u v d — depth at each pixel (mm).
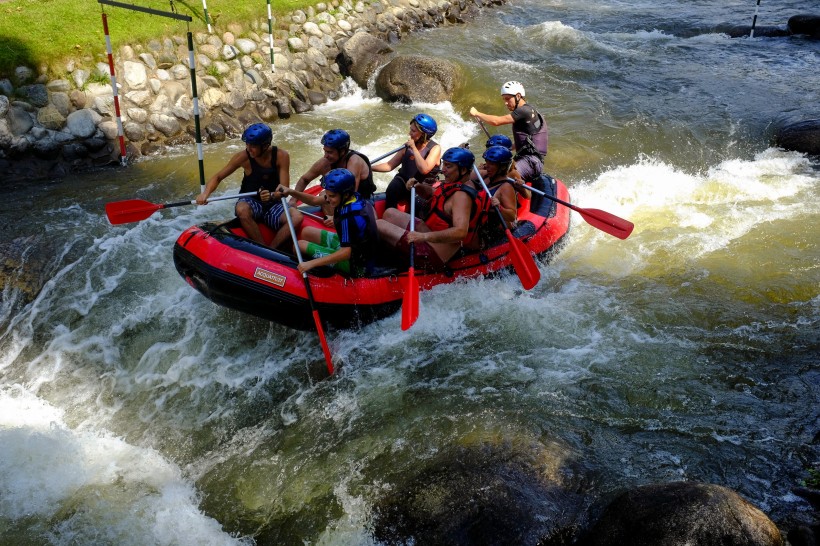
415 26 13180
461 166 4996
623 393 4680
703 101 10359
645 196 7703
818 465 4043
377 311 5219
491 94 10508
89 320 5605
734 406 4543
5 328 5609
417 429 4453
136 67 8578
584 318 5480
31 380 5176
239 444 4586
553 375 4867
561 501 3771
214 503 4168
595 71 11586
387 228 5379
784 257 6266
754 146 9055
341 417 4668
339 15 11531
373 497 3977
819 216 7020
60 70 8008
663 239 6703
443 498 3783
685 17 15125
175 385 5113
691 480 3844
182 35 9133
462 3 14781
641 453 4152
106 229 6730
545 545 3553
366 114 10023
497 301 5539
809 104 10117
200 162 6734
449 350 5164
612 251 6523
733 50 12820
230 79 9375
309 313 4996
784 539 3518
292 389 4992
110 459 4508
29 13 8727
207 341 5406
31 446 4500
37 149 7727
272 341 5391
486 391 4746
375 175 8156
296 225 5418
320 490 4109
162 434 4734
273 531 3928
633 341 5211
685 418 4449
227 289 4930
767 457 4113
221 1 10117
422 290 5355
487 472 3904
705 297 5727
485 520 3623
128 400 5027
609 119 9781
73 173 7887
